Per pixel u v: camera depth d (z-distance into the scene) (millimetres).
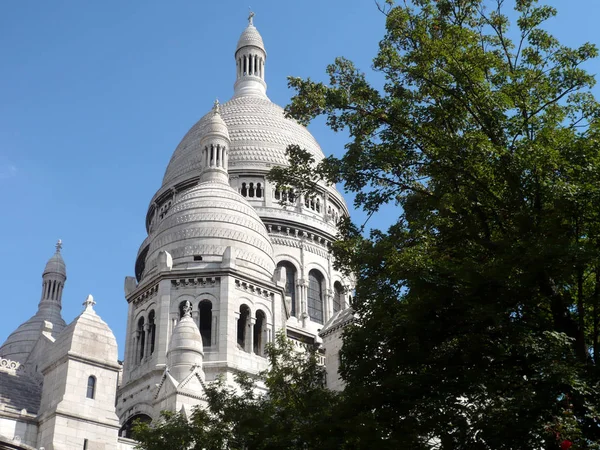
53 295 87125
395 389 28406
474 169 31188
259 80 117812
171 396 56562
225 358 66250
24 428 46312
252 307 71312
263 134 100500
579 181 29359
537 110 32250
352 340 31094
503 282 27922
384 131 33750
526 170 30125
